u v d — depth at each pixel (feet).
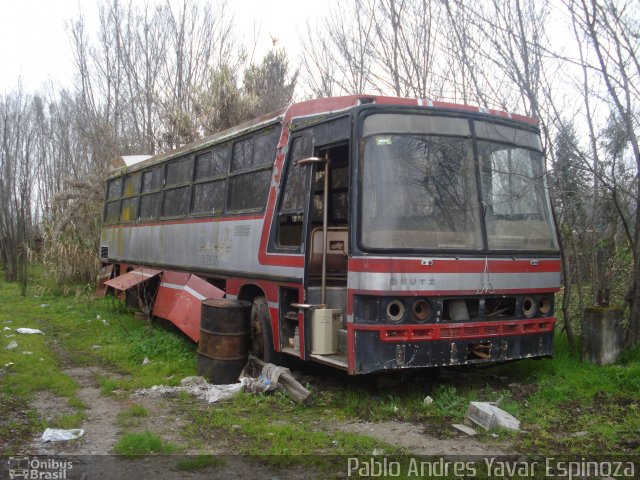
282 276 24.66
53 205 63.26
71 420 19.44
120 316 43.29
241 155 29.94
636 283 24.95
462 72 29.07
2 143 88.58
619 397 21.16
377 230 20.31
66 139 89.71
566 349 26.81
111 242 52.11
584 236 27.63
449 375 24.93
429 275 20.34
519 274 22.15
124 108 74.79
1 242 80.12
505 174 22.75
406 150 21.24
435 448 16.98
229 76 61.52
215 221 31.60
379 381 23.93
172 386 24.40
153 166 42.37
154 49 73.10
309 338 22.76
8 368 26.96
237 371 25.08
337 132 22.15
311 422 19.76
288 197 25.07
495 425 18.28
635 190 24.20
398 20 34.99
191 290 31.65
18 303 51.26
